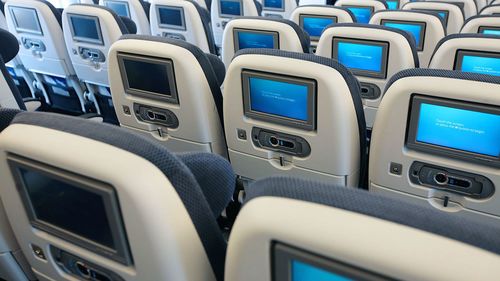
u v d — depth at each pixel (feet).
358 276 1.72
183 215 2.43
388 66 7.07
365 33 6.97
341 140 4.42
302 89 4.21
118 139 2.39
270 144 4.99
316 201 1.86
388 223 1.72
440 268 1.56
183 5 11.06
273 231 1.84
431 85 3.59
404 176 4.29
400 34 6.81
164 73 5.06
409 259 1.60
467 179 3.93
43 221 3.00
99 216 2.51
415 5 12.11
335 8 10.41
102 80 9.50
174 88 5.13
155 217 2.28
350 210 1.80
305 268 1.88
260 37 7.89
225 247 2.93
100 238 2.68
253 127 4.95
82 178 2.37
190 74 4.95
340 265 1.75
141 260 2.53
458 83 3.48
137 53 5.09
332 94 4.10
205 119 5.34
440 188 4.17
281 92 4.39
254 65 4.37
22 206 3.01
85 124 2.55
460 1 14.53
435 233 1.69
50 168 2.49
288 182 2.02
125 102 5.80
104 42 8.58
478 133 3.59
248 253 1.97
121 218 2.38
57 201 2.71
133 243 2.45
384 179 4.47
